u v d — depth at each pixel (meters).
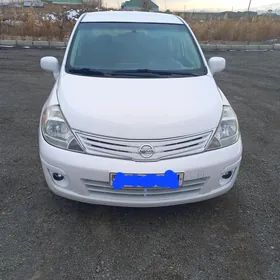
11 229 2.42
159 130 2.28
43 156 2.41
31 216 2.58
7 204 2.72
